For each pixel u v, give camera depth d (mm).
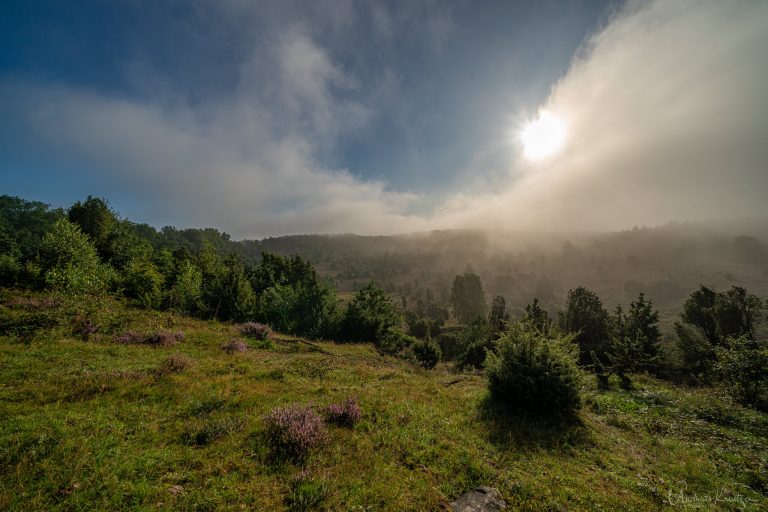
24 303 18391
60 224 29828
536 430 9797
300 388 11352
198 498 5090
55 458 5586
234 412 8625
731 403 14008
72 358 11930
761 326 64938
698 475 8086
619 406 13945
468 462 7316
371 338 34500
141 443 6539
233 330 22422
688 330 31766
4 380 9156
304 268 66562
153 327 18922
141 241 64562
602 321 31297
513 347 12258
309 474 6051
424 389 12711
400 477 6406
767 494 7633
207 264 58281
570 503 6316
